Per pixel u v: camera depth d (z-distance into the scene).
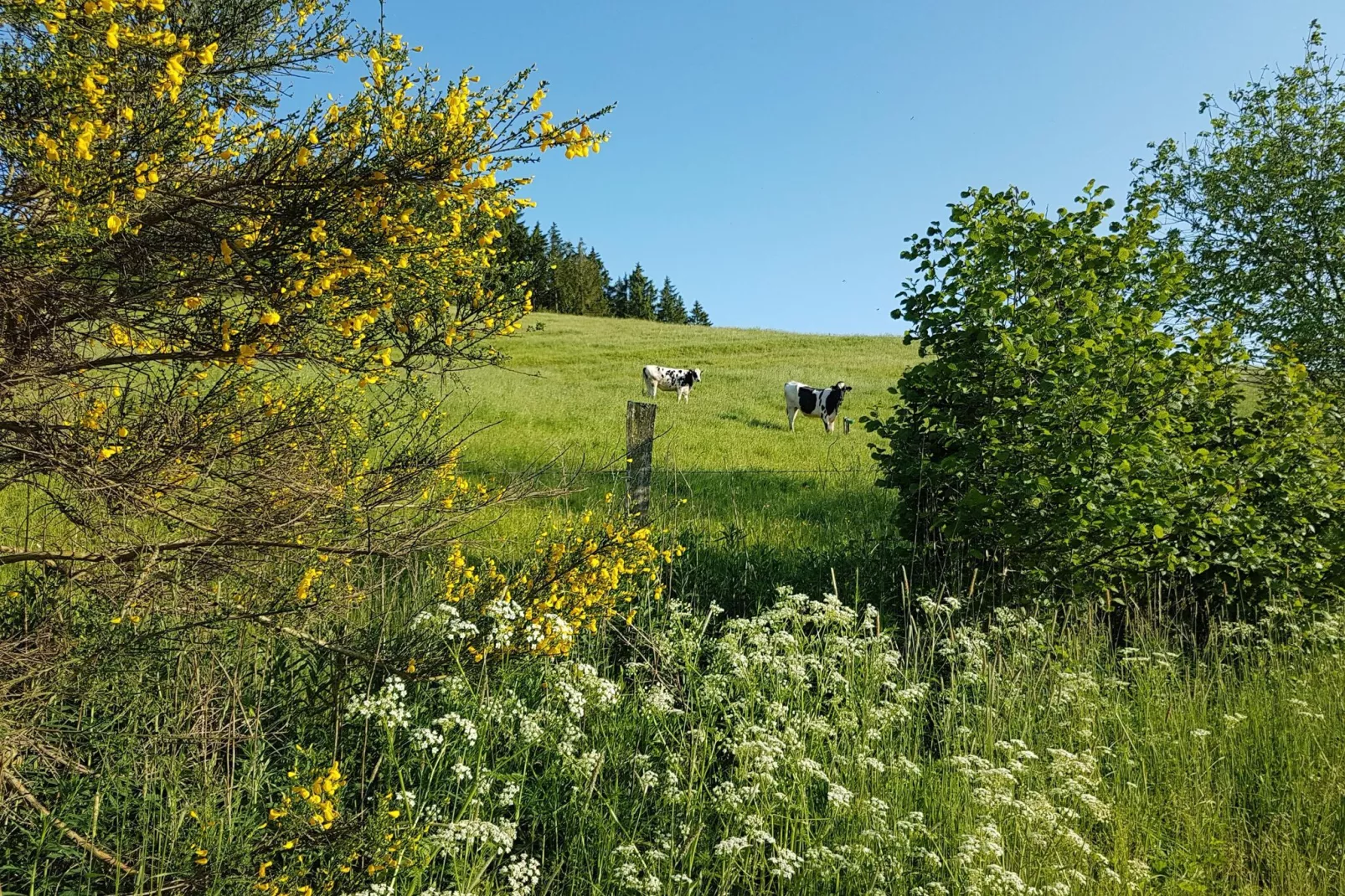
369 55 3.33
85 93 2.70
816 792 4.16
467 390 4.49
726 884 3.38
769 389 30.56
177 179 3.19
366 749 3.62
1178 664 6.07
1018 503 6.04
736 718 4.42
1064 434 5.81
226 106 3.62
